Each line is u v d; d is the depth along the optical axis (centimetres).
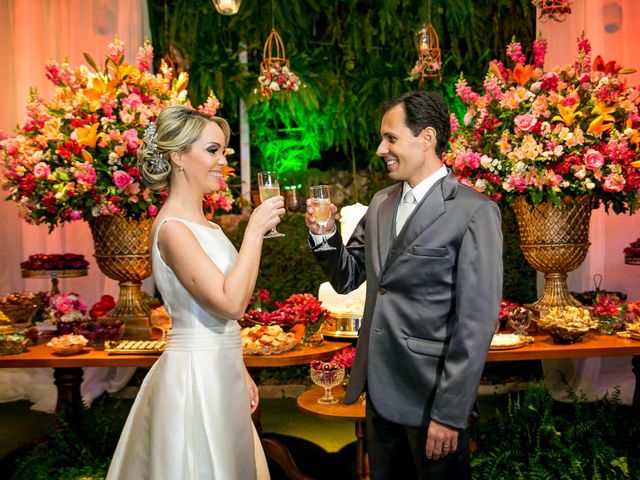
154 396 200
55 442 319
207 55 524
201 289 187
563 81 321
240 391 205
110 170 313
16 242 460
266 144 550
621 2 408
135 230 330
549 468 294
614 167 297
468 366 189
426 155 212
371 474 215
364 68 541
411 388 204
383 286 211
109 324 331
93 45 437
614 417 318
